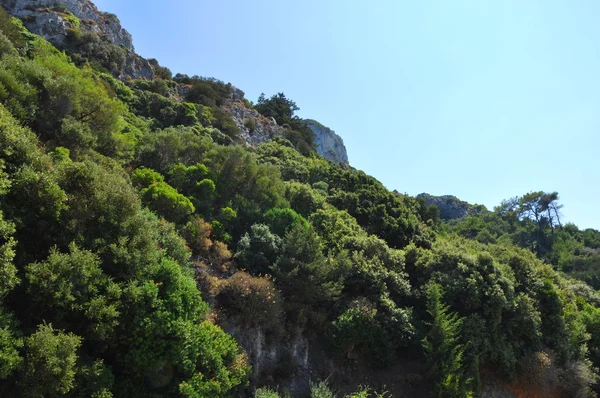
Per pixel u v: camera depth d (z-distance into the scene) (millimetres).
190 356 10492
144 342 9797
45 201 9914
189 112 38094
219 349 11477
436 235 31219
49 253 9570
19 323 8094
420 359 17391
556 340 20203
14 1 39062
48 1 41406
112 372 9773
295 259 15555
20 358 7348
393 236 27422
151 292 10039
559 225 67125
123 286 9977
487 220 70625
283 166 33344
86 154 15242
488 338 18000
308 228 18391
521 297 19672
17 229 9562
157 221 13586
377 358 16453
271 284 14609
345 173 35750
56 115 15750
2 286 7871
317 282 15484
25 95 14422
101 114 18047
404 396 16047
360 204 30047
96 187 11078
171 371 10219
